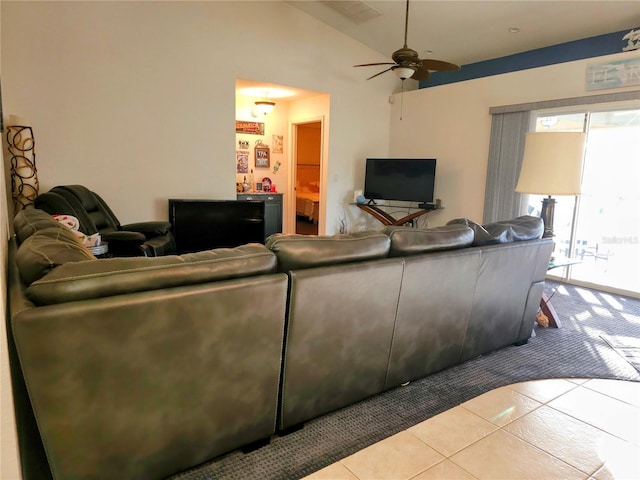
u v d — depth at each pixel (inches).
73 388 46.5
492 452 67.7
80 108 151.0
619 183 171.6
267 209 256.2
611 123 171.0
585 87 170.6
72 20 145.6
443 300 85.3
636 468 64.6
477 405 81.7
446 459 65.9
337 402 75.3
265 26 194.1
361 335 73.5
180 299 51.2
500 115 200.5
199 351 54.9
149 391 52.2
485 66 229.0
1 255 46.6
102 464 51.3
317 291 64.6
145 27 160.9
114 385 49.3
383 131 258.4
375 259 73.2
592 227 181.9
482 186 213.9
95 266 47.8
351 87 236.2
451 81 247.0
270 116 263.6
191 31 172.4
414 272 77.4
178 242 174.1
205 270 54.6
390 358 80.4
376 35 220.7
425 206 225.9
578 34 185.2
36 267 46.6
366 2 185.8
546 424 75.7
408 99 247.6
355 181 249.6
